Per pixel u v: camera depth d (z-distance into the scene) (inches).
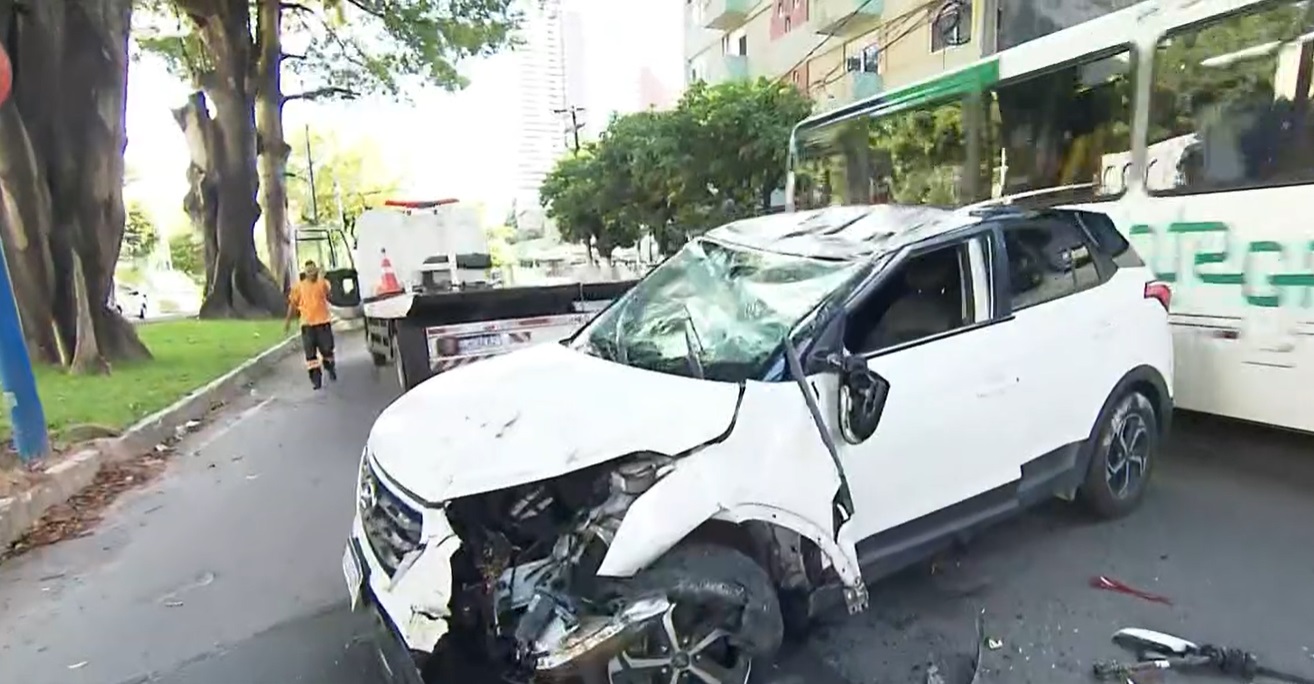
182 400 366.3
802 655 136.2
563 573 109.0
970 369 148.6
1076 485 178.1
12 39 456.1
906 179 329.7
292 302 434.0
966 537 153.9
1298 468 220.4
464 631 116.3
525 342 302.5
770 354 130.9
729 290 154.5
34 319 468.1
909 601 154.8
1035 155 272.4
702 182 717.3
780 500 115.0
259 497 237.9
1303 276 196.1
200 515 224.2
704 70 1254.9
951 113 305.9
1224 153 214.7
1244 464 225.1
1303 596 151.8
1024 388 158.7
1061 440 169.9
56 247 473.4
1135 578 160.7
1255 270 206.7
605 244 981.2
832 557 118.6
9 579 185.6
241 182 938.1
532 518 115.9
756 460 115.0
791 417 121.3
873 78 799.7
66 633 158.1
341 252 827.4
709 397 121.2
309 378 462.6
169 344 609.9
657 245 860.0
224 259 932.6
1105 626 143.6
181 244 2213.3
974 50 658.8
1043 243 173.9
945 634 142.4
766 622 113.9
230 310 924.0
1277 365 202.5
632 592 106.5
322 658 144.7
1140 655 133.8
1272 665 130.0
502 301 300.5
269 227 1045.8
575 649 102.6
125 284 1768.0
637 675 107.7
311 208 2022.6
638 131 795.4
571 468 110.0
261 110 1024.2
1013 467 157.9
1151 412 193.6
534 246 1662.2
